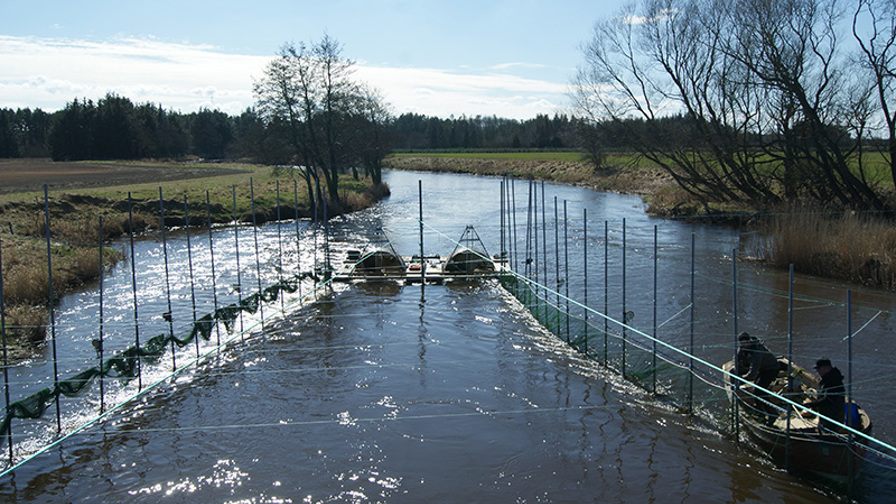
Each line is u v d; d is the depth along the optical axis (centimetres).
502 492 1048
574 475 1096
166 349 1711
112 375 1409
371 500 1027
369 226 4022
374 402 1389
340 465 1133
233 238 3472
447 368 1581
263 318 2008
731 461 1134
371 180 7206
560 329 1850
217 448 1196
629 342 1695
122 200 3950
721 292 2166
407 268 2631
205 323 1717
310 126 4478
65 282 2264
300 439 1227
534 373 1544
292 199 4759
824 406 1059
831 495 1020
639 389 1443
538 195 5697
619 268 2586
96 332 1808
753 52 3322
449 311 2092
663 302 2064
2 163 9388
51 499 1036
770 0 3178
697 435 1230
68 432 1255
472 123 19762
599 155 6297
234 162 11369
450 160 11644
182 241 3338
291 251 3119
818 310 1930
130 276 2500
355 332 1869
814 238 2427
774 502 1005
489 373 1548
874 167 3975
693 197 4191
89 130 10806
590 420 1298
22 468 1129
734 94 3653
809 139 3372
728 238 3181
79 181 5531
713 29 3594
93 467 1132
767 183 3816
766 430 1120
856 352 1580
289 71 4366
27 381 1444
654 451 1172
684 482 1068
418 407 1363
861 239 2281
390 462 1144
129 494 1049
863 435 931
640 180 6016
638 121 4119
